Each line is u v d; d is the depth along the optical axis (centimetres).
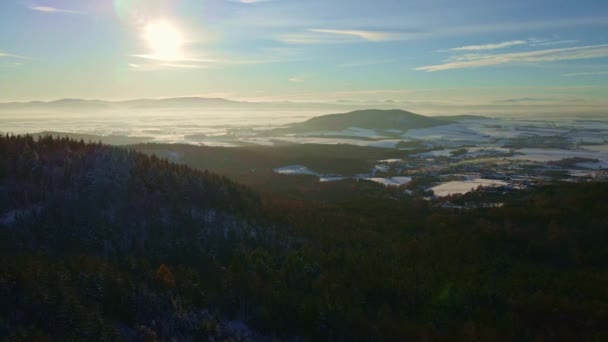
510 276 5638
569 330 4494
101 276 4769
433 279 5531
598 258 5925
